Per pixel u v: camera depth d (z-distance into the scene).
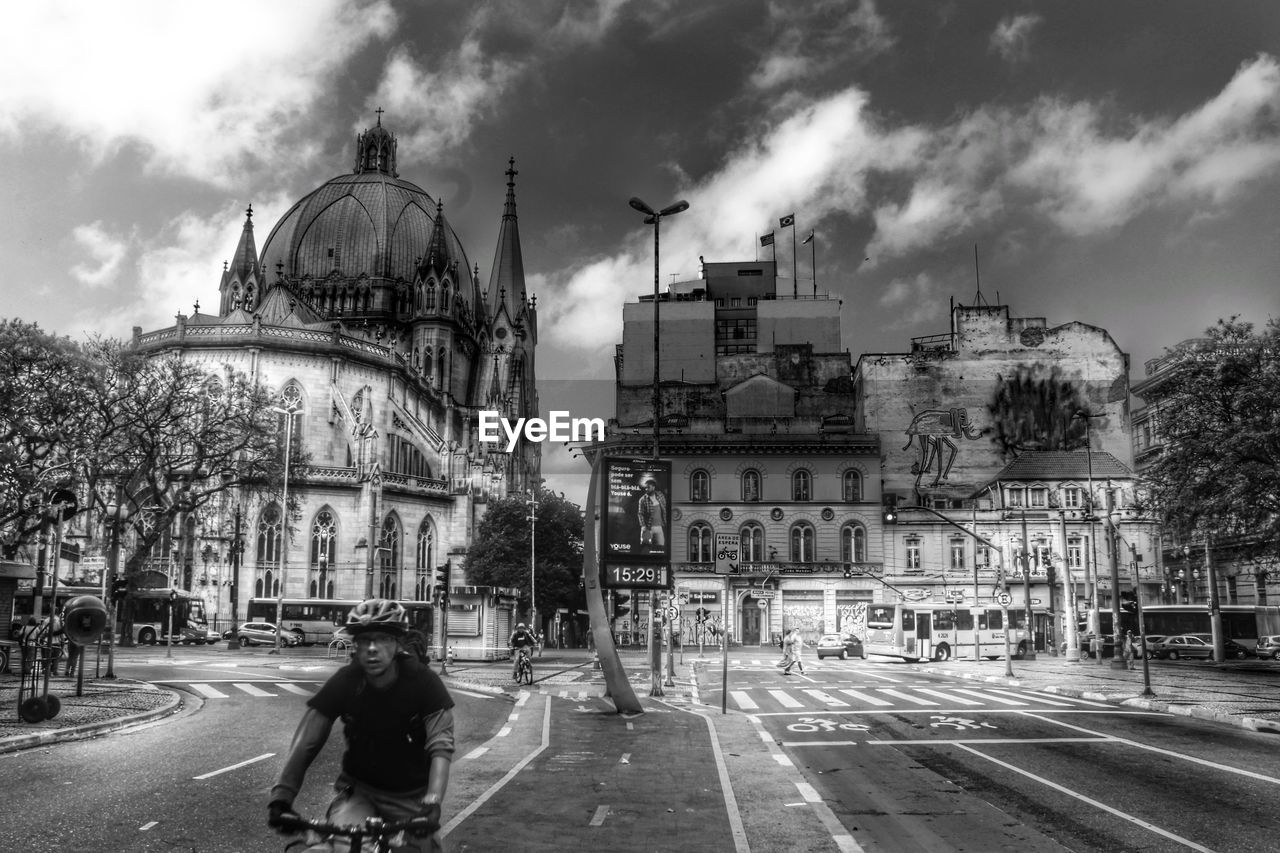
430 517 98.56
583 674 41.62
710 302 91.81
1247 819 12.34
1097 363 85.31
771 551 76.44
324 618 78.56
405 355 122.69
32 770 14.87
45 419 49.12
